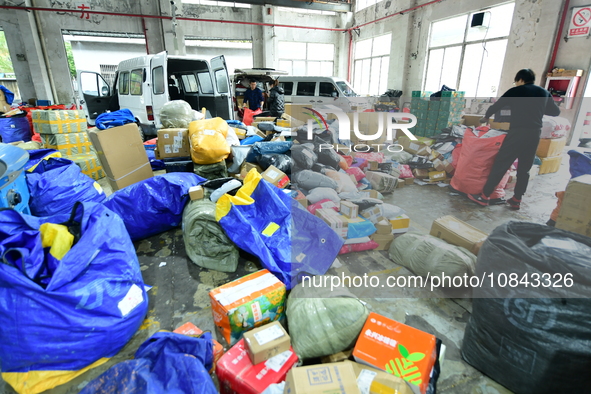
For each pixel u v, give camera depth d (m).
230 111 5.39
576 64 5.27
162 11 9.05
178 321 1.62
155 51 9.38
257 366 1.20
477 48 7.24
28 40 8.01
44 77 8.40
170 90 6.75
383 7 9.73
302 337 1.29
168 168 3.17
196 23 9.62
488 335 1.24
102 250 1.41
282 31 10.82
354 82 11.85
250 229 1.87
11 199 1.97
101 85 6.46
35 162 2.68
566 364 1.07
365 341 1.19
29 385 1.24
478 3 7.00
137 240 2.45
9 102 6.30
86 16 8.51
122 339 1.41
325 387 0.99
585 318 1.03
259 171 2.86
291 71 11.65
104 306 1.34
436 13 8.06
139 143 2.99
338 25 11.48
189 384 1.05
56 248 1.33
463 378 1.29
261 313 1.46
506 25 6.56
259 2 9.58
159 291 1.86
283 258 1.77
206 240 2.05
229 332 1.45
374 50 10.66
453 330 1.49
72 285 1.28
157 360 1.18
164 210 2.39
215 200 2.23
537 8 5.63
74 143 4.38
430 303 1.59
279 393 1.08
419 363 1.09
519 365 1.17
